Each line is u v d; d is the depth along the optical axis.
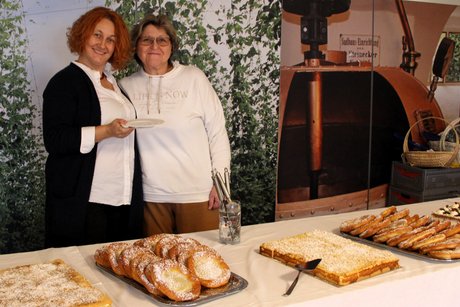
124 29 2.32
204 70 3.28
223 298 1.32
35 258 1.61
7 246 2.85
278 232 1.92
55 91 2.17
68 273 1.40
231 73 3.38
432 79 4.27
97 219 2.25
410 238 1.67
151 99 2.46
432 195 3.88
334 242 1.67
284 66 3.58
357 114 3.94
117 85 2.47
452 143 4.05
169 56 2.48
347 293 1.35
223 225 1.78
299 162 3.74
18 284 1.31
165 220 2.53
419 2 4.10
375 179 4.09
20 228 2.88
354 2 3.81
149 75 2.49
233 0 3.31
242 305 1.28
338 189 3.93
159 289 1.29
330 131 3.84
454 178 3.96
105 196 2.26
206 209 2.55
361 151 4.00
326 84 3.77
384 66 4.02
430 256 1.61
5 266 1.54
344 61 3.83
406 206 2.31
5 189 2.81
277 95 3.57
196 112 2.51
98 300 1.22
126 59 2.40
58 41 2.84
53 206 2.23
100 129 2.14
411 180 3.95
